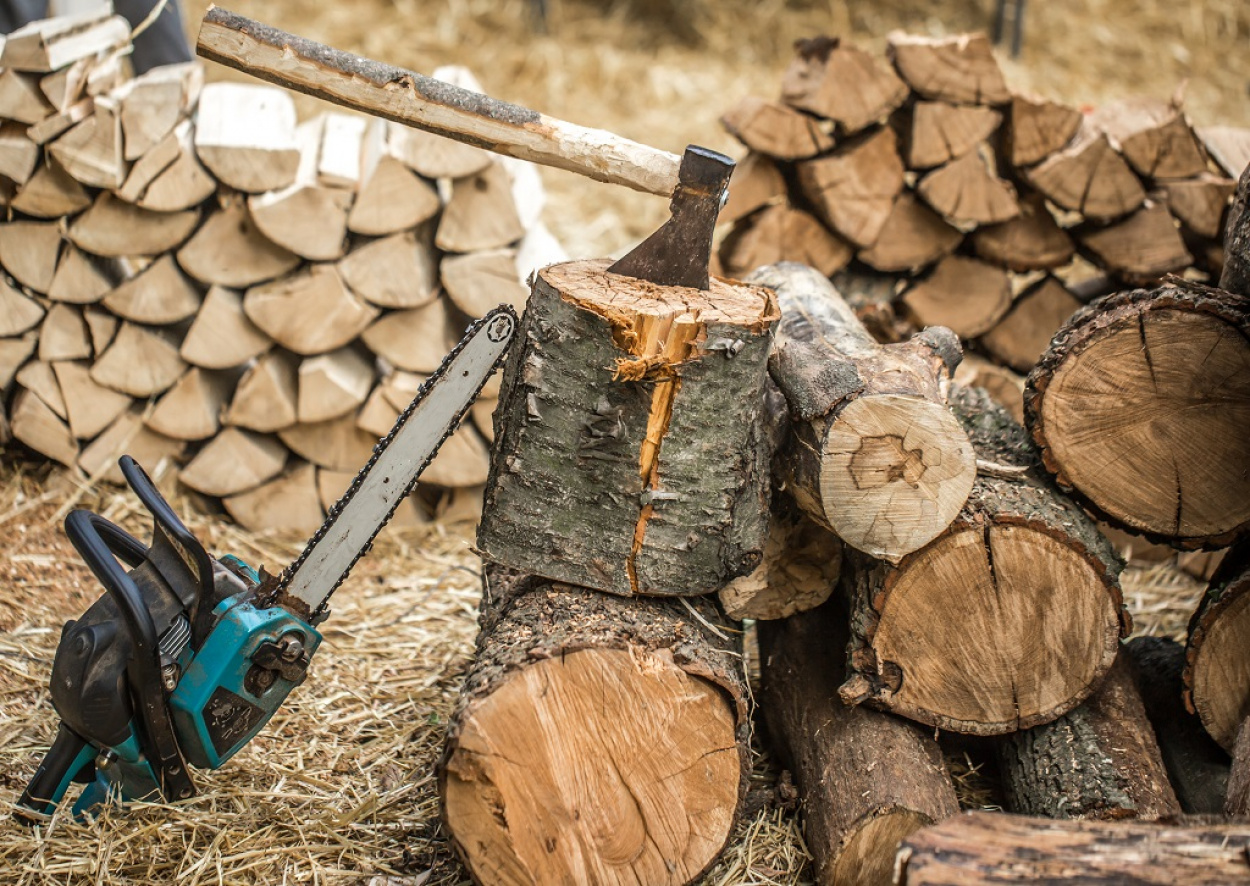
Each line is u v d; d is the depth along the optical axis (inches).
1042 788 83.0
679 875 75.9
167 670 76.9
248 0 257.1
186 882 79.7
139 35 146.7
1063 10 282.7
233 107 117.0
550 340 73.7
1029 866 60.4
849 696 83.8
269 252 118.0
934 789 80.8
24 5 137.9
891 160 127.0
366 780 91.6
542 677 72.7
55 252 118.0
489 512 79.2
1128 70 269.0
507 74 258.7
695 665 75.2
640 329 71.9
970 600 81.8
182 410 124.1
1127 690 90.0
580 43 275.1
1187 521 87.4
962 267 133.2
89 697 76.4
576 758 73.2
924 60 123.0
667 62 270.7
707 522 77.4
